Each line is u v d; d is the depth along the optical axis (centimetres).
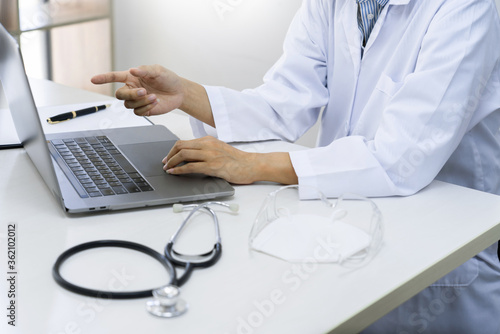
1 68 93
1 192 85
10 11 329
